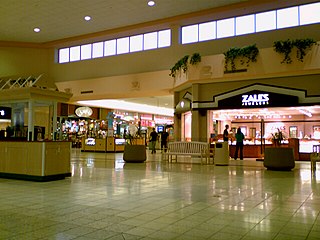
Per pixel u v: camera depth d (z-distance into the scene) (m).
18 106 9.23
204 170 10.59
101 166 11.69
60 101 9.10
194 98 15.38
